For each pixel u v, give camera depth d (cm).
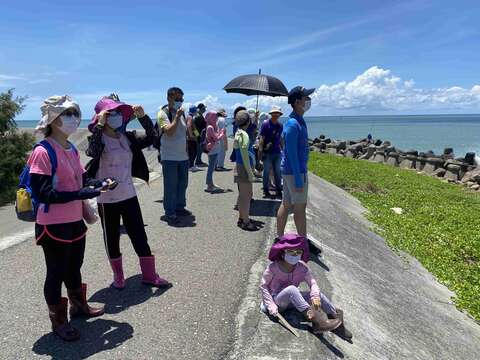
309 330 453
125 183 506
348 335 468
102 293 524
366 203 1516
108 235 515
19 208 384
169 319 466
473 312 771
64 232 403
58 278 411
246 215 785
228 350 416
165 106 805
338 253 783
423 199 1650
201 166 1585
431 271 946
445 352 582
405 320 622
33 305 495
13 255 656
